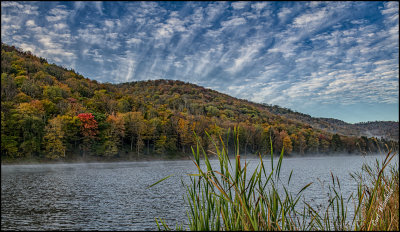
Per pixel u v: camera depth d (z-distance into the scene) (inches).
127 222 783.1
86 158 3385.8
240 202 135.3
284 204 152.9
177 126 4468.5
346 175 1899.6
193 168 2630.4
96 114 3986.2
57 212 905.5
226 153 141.6
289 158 5206.7
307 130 7726.4
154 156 4010.8
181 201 1071.6
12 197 1171.3
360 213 174.1
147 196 1182.3
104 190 1346.0
